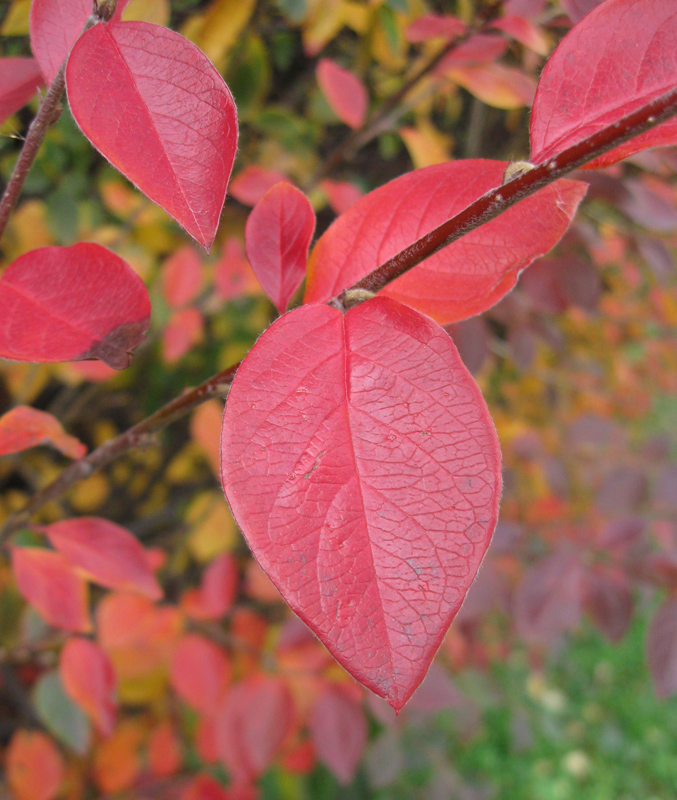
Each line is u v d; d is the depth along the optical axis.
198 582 0.47
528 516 0.40
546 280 0.28
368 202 0.12
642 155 0.22
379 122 0.26
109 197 0.30
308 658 0.30
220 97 0.09
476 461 0.08
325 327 0.09
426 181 0.11
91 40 0.09
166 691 0.35
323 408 0.09
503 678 0.69
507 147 0.34
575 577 0.34
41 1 0.11
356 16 0.27
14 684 0.34
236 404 0.09
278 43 0.33
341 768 0.29
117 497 0.47
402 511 0.08
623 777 0.69
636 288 0.45
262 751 0.28
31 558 0.18
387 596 0.08
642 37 0.11
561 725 0.71
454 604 0.08
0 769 0.35
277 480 0.08
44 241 0.30
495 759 0.65
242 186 0.25
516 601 0.34
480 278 0.11
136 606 0.27
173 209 0.09
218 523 0.36
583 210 0.30
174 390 0.42
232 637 0.31
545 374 0.49
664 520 0.35
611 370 0.53
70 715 0.25
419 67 0.27
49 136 0.27
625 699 0.76
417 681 0.08
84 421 0.44
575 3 0.15
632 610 0.33
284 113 0.30
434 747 0.46
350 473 0.08
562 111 0.11
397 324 0.09
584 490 0.46
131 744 0.33
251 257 0.12
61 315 0.11
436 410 0.09
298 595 0.08
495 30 0.22
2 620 0.32
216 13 0.22
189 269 0.30
